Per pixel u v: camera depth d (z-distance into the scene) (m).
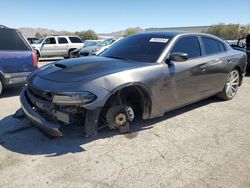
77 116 3.48
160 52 4.27
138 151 3.57
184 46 4.66
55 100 3.27
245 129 4.41
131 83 3.65
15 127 4.30
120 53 4.59
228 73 5.70
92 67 3.77
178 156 3.47
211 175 3.07
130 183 2.89
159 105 4.13
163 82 4.09
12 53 6.11
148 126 4.39
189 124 4.55
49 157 3.38
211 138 4.03
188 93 4.64
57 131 3.35
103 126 3.80
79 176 3.00
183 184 2.90
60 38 18.91
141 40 4.77
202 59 4.87
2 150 3.54
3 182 2.87
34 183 2.86
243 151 3.65
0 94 6.25
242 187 2.87
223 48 5.71
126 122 3.90
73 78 3.45
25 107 3.69
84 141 3.80
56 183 2.87
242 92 7.02
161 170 3.15
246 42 10.48
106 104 3.74
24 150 3.55
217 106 5.60
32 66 6.43
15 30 6.25
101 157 3.40
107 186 2.83
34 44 18.73
